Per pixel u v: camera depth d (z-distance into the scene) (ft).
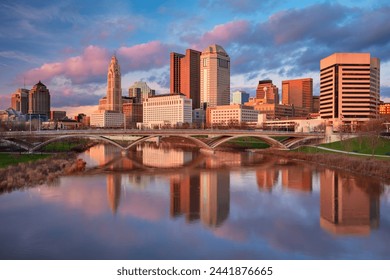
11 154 412.16
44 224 176.04
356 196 246.47
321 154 444.96
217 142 581.94
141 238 158.61
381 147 460.96
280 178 323.37
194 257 138.21
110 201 227.40
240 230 171.32
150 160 477.77
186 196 246.47
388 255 142.82
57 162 368.07
